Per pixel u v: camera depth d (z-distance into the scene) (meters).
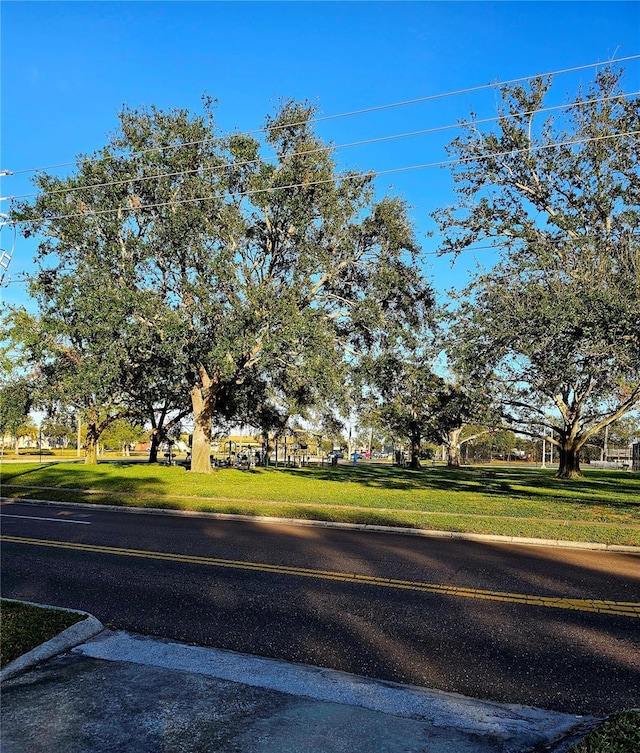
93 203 23.12
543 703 4.46
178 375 26.25
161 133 22.98
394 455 56.25
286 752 3.65
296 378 24.69
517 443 90.75
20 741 3.73
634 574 8.85
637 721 3.82
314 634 5.88
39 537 10.91
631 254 13.75
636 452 49.31
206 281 22.11
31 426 73.62
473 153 21.77
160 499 17.11
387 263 23.89
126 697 4.39
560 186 20.48
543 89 20.86
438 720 4.15
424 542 11.55
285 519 14.10
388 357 23.36
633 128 18.02
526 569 9.03
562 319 13.62
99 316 20.77
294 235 23.92
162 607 6.67
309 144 22.27
